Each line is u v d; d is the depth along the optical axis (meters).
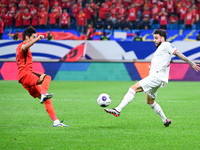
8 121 25.03
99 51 64.06
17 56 21.91
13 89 49.50
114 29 82.06
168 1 84.56
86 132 21.02
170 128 22.58
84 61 63.97
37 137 19.48
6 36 78.81
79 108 32.38
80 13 82.06
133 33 81.75
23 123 24.20
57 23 83.06
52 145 17.69
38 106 33.50
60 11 82.56
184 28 85.50
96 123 24.50
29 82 21.64
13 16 83.00
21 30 82.56
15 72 64.06
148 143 18.23
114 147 17.30
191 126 23.34
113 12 83.06
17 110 30.80
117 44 63.88
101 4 85.12
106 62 63.94
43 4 83.06
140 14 88.50
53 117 22.80
